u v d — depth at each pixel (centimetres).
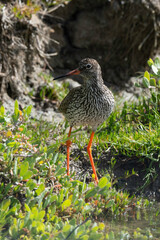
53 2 1307
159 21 1323
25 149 798
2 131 796
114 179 913
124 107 1089
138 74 1373
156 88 1083
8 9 1145
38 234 658
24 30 1164
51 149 791
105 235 698
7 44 1124
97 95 871
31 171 727
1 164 754
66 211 739
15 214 698
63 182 796
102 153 952
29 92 1202
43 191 720
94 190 760
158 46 1373
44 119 1116
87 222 693
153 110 1027
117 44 1360
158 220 777
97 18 1342
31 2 1225
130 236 700
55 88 1228
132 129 1008
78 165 931
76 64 1374
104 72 1377
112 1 1305
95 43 1372
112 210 796
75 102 893
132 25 1323
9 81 1148
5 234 668
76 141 975
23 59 1185
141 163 935
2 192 746
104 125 1040
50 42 1346
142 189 904
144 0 1285
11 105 1130
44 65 1301
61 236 652
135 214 806
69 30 1373
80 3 1345
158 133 950
